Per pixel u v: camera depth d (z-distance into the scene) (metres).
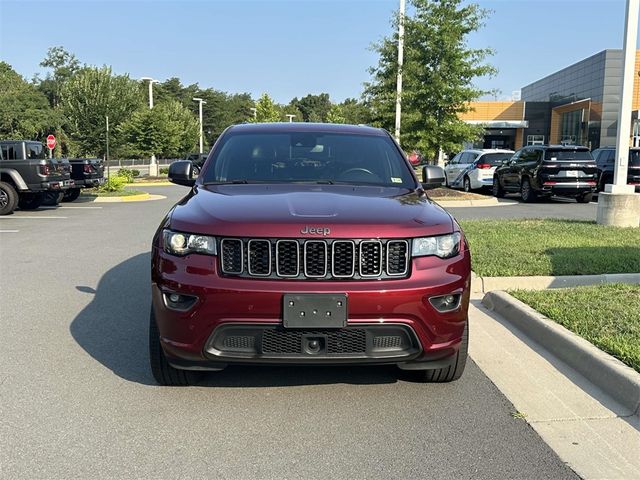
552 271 7.28
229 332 3.70
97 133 49.97
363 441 3.55
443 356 3.89
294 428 3.71
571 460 3.33
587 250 8.38
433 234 3.88
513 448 3.47
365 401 4.11
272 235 3.70
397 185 4.98
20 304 6.66
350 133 5.66
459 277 3.90
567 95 53.88
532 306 5.86
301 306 3.61
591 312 5.51
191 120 67.25
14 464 3.25
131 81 54.69
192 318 3.71
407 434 3.64
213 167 5.18
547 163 18.86
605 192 11.28
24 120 50.00
